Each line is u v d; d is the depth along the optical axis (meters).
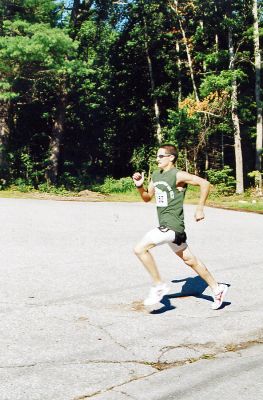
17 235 9.78
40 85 27.11
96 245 8.91
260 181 25.12
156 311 5.16
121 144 34.91
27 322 4.71
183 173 4.89
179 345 4.22
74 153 34.97
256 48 26.05
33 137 31.95
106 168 35.44
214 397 3.28
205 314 5.10
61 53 22.56
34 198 19.83
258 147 26.23
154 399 3.25
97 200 19.86
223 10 27.12
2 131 26.72
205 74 28.34
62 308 5.18
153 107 33.81
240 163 25.80
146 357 3.96
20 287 5.97
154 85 32.97
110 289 5.96
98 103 34.34
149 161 30.81
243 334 4.52
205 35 29.19
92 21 30.92
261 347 4.21
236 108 26.08
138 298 5.62
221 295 5.23
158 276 5.03
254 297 5.80
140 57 33.75
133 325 4.70
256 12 25.78
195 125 27.11
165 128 30.41
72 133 34.66
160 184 4.94
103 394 3.30
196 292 5.93
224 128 26.64
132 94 34.62
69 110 33.53
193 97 29.23
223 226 12.09
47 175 27.06
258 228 11.84
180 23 30.25
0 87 23.72
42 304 5.31
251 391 3.38
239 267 7.38
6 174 25.75
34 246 8.68
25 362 3.79
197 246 9.12
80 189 25.50
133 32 32.75
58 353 3.98
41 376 3.56
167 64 33.03
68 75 25.83
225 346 4.23
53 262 7.43
